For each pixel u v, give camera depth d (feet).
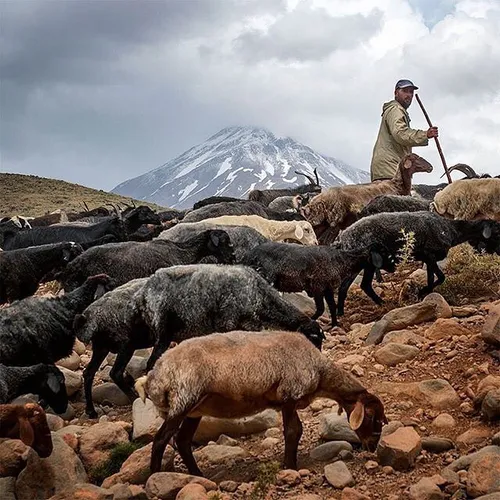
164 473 21.03
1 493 21.70
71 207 193.67
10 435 21.94
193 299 28.12
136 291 28.96
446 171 49.96
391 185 49.42
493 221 38.09
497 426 22.93
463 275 37.58
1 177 247.70
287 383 21.43
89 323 28.84
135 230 56.44
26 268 40.91
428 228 36.70
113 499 20.21
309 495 19.61
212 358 20.83
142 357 32.22
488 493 18.93
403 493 19.99
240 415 21.72
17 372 25.25
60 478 22.27
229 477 22.25
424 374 27.48
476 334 29.55
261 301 28.37
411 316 32.01
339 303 37.09
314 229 49.73
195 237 37.14
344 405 22.45
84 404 30.25
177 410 20.51
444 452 22.00
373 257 35.58
